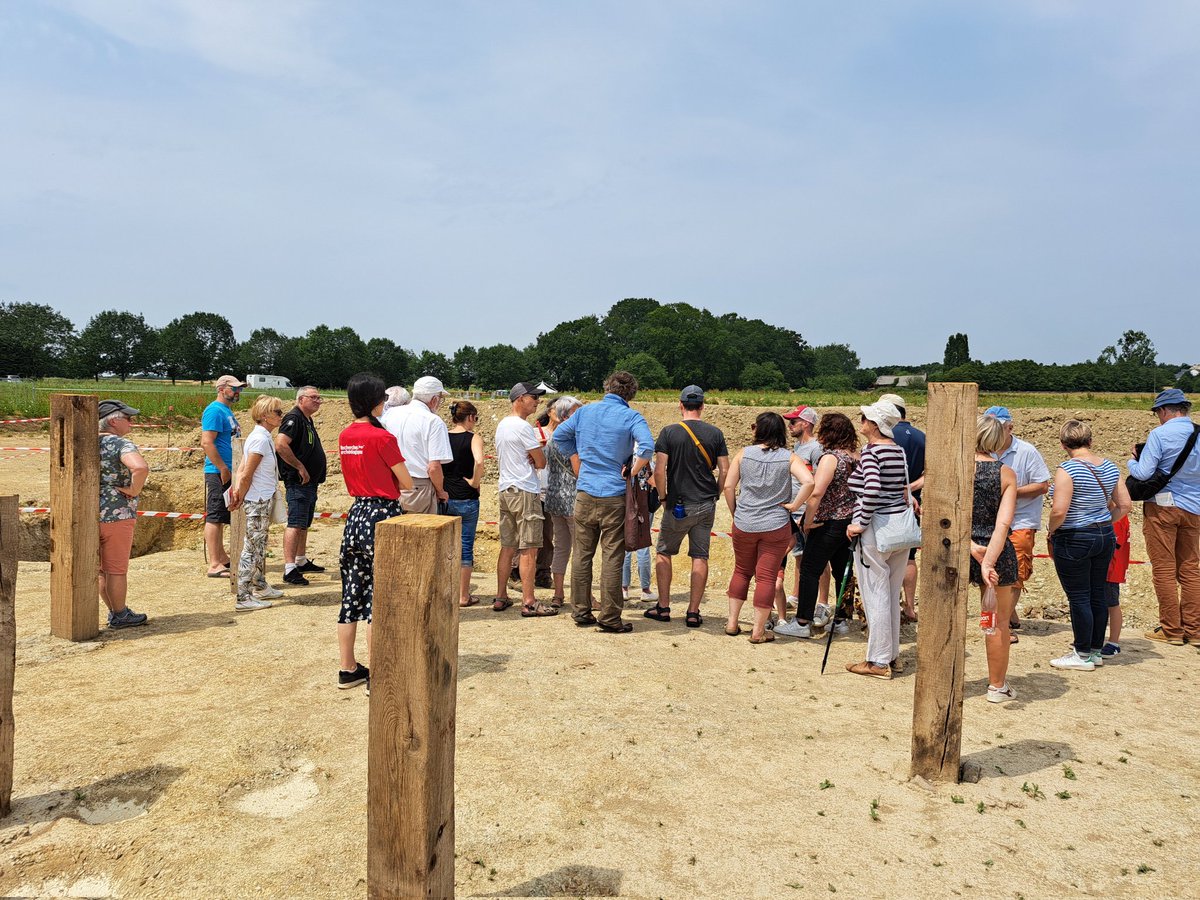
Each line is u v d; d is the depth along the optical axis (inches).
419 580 88.3
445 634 92.7
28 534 394.3
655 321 4441.4
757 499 241.0
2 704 130.3
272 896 112.7
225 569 309.7
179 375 4303.6
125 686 189.3
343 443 189.8
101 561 231.8
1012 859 127.0
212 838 126.6
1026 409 985.5
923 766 152.3
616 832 132.7
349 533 187.5
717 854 127.1
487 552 414.0
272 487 266.4
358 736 164.9
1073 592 221.1
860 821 138.3
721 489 263.6
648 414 1034.7
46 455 643.5
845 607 273.9
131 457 229.9
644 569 309.7
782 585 276.8
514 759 157.5
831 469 239.5
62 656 209.2
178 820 131.2
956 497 146.6
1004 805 143.6
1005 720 183.8
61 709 174.7
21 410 928.3
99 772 146.4
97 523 223.6
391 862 92.0
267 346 4552.2
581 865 122.6
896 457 208.4
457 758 157.0
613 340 4724.4
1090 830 136.1
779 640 249.4
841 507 246.2
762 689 203.2
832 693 201.5
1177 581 249.0
